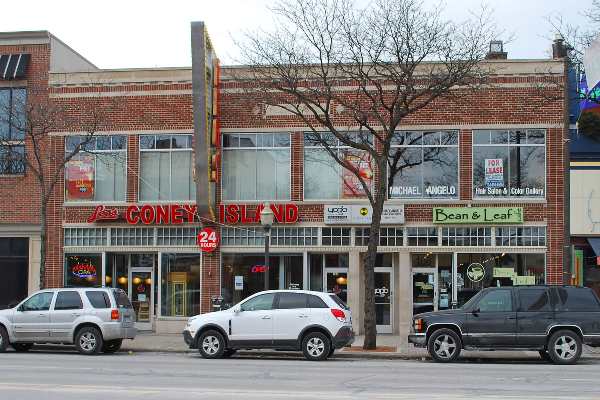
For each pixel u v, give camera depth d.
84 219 27.67
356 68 25.33
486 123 25.88
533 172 25.81
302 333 19.36
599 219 25.59
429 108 26.14
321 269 26.81
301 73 25.67
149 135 27.61
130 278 27.83
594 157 25.78
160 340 24.81
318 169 26.72
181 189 27.47
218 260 26.88
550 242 25.53
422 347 20.61
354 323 26.12
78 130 27.59
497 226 25.83
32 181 28.06
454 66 23.38
